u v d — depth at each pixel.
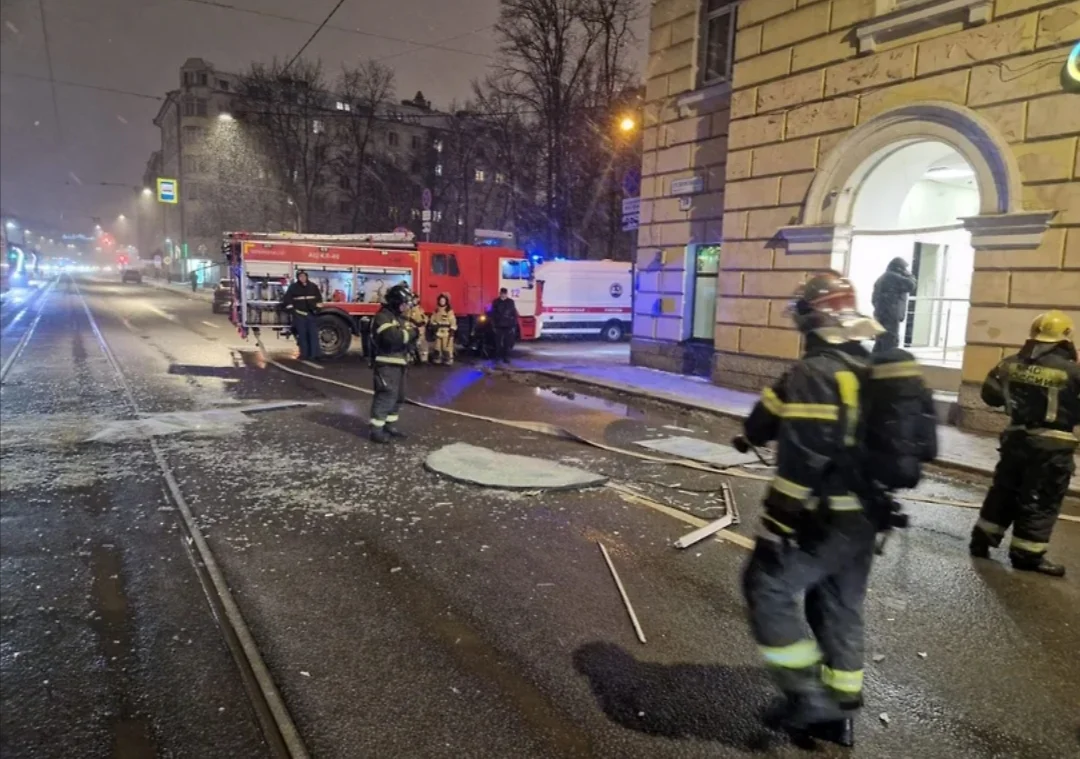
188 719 2.93
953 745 2.85
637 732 2.86
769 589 2.77
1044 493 4.55
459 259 17.45
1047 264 8.13
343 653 3.44
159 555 4.64
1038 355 4.55
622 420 9.66
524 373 14.30
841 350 2.63
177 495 5.86
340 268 16.16
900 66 9.59
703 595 4.16
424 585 4.23
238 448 7.52
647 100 14.73
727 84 12.76
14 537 4.93
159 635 3.62
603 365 15.36
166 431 8.22
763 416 2.74
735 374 12.24
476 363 15.96
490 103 34.38
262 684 3.15
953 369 10.41
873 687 3.26
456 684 3.19
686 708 3.03
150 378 12.29
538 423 9.05
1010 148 8.42
